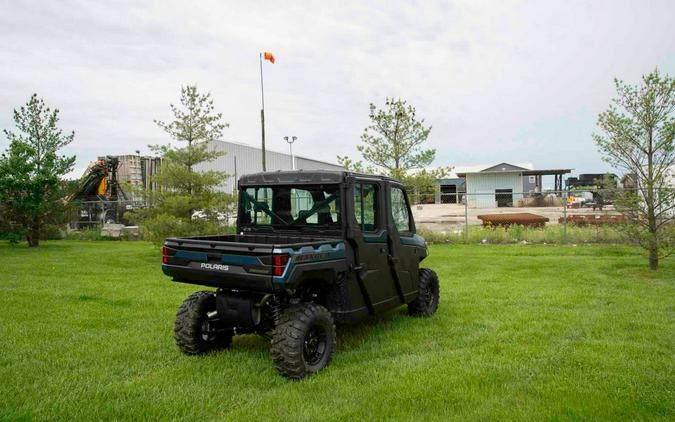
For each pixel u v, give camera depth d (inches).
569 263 468.4
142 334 241.6
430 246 644.1
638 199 404.5
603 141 415.8
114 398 164.7
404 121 594.2
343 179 203.3
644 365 191.3
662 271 408.5
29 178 703.1
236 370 191.0
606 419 147.0
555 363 194.9
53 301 318.7
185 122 569.6
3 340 228.7
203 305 210.4
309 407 155.6
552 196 1553.9
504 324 254.5
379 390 168.6
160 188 569.0
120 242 805.9
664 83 387.5
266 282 174.1
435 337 235.0
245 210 240.1
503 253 559.2
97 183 956.6
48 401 160.2
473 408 154.9
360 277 209.2
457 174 1766.7
